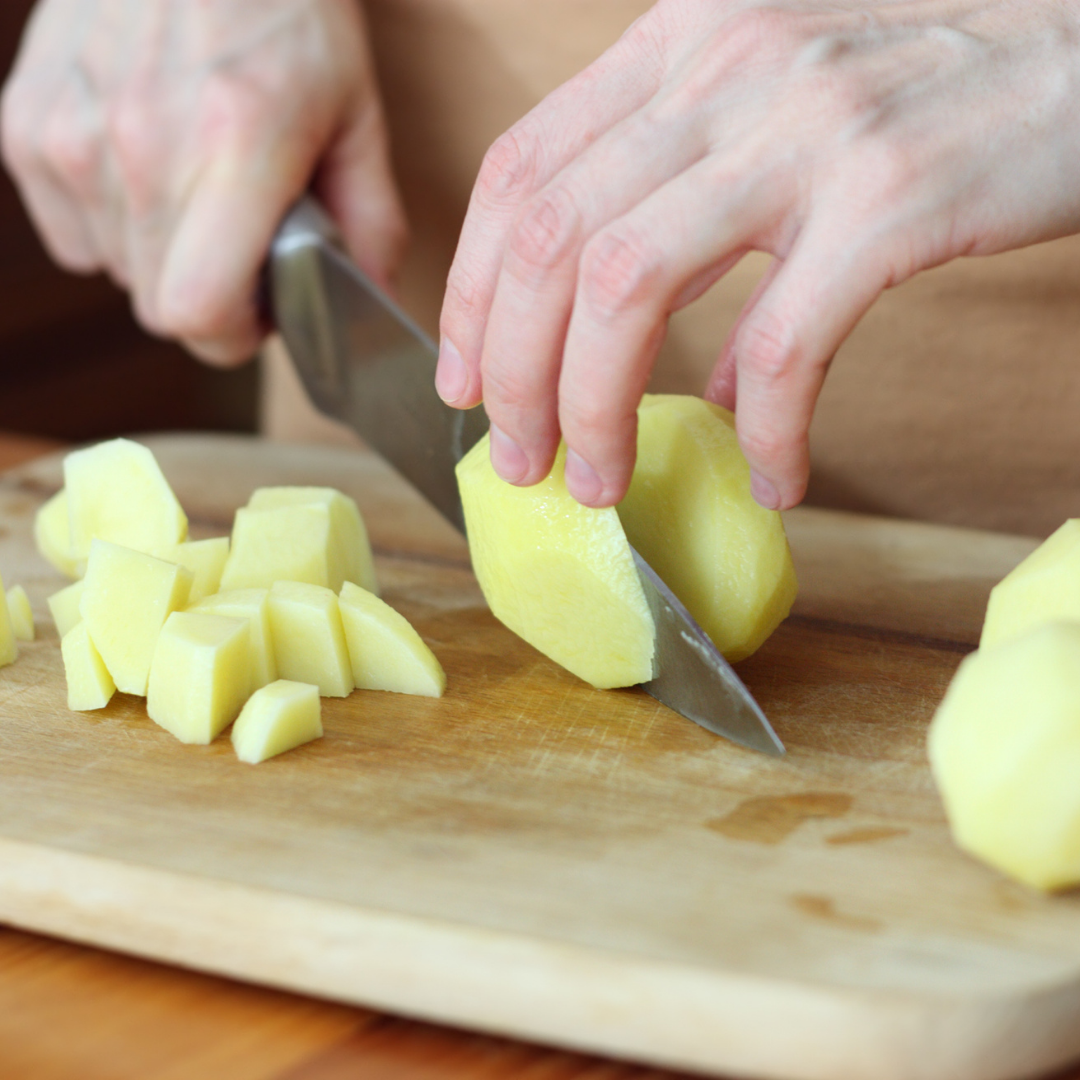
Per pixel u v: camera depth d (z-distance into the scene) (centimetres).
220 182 77
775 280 56
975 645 65
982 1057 52
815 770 59
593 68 59
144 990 54
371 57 84
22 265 117
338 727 61
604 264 56
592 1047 53
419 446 71
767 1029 52
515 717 61
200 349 81
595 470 58
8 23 116
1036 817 53
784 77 56
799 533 73
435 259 88
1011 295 76
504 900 54
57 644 65
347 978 54
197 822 57
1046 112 57
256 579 65
